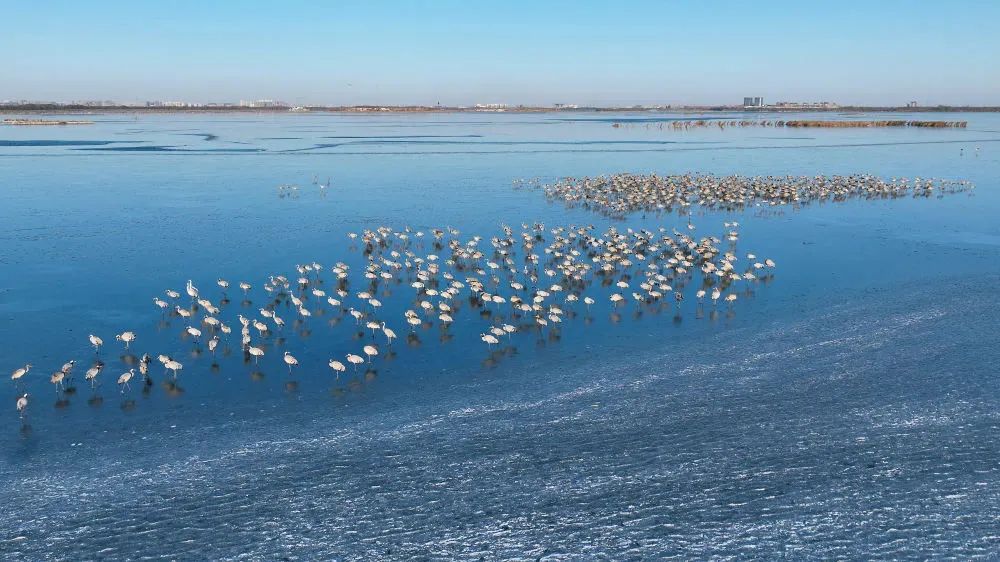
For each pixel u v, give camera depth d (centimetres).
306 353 3719
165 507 2325
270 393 3231
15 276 4991
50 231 6431
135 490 2428
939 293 4519
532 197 8638
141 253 5719
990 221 7100
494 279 5022
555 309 4216
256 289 4841
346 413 3014
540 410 3003
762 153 14800
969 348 3531
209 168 11331
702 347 3719
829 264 5459
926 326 3881
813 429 2750
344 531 2184
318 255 5775
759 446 2630
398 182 9912
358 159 13062
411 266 5466
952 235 6469
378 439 2770
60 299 4522
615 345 3797
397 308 4466
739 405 2997
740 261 5622
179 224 6850
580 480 2434
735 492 2330
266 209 7719
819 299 4519
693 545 2072
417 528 2192
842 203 8194
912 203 8181
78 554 2095
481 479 2459
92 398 3173
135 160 12412
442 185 9638
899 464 2461
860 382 3188
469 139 19275
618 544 2089
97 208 7588
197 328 4069
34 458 2652
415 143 17500
